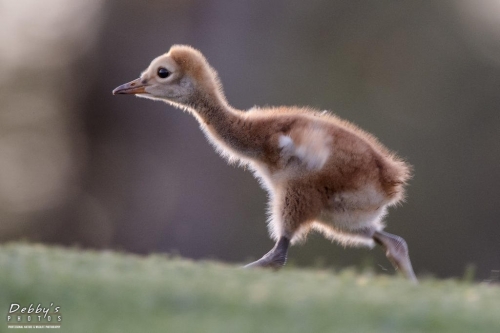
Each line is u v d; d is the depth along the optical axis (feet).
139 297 26.05
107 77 95.04
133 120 92.89
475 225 96.07
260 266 37.93
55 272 28.43
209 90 41.91
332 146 38.11
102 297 26.08
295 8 95.40
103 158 95.45
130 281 27.71
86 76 96.12
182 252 88.17
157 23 92.22
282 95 93.09
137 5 92.73
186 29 90.89
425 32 101.71
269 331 23.20
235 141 40.45
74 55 97.14
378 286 30.17
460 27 102.32
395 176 39.17
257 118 40.29
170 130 90.02
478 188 97.71
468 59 101.35
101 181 95.35
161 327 23.44
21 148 100.27
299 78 94.68
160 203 90.07
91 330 23.38
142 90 42.75
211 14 90.22
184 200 88.53
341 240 40.01
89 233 95.91
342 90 98.12
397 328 24.14
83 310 25.13
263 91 91.50
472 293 30.27
